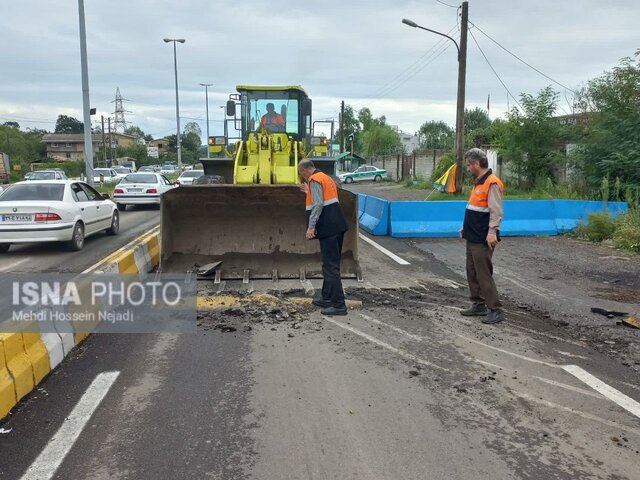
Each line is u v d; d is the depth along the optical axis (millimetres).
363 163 64812
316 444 3803
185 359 5387
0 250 12344
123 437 3883
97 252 12188
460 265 10414
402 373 5082
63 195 12297
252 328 6344
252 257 8820
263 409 4328
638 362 5469
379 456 3654
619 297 8078
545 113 25375
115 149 96062
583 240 13750
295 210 8852
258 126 13828
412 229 14094
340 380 4902
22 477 3395
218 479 3385
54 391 4633
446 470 3494
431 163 43156
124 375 4984
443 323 6648
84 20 24172
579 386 4852
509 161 27062
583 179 20328
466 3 24359
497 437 3932
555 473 3482
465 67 25078
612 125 19359
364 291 8148
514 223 14602
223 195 8656
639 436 3990
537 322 6785
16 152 80812
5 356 4379
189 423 4090
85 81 24531
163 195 8523
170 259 8750
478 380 4945
